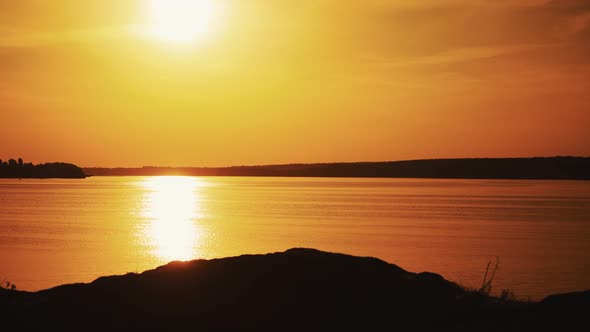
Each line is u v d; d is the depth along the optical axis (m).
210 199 137.00
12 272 38.88
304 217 85.75
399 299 13.56
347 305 13.23
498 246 54.41
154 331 12.61
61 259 45.38
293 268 15.09
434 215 90.31
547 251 51.19
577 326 11.76
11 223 76.44
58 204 116.38
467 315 12.78
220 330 12.47
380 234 64.06
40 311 13.97
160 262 44.00
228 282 14.56
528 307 13.09
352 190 199.00
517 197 152.50
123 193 170.25
